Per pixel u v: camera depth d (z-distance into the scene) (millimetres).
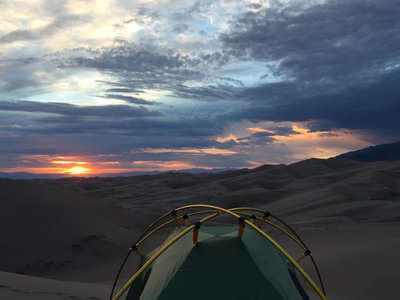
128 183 101125
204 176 107562
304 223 28656
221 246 4531
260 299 4062
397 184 62750
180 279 4293
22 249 21078
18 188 27516
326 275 11555
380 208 37875
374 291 9680
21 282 8180
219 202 57031
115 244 22547
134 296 5852
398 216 34000
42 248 21594
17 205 25328
